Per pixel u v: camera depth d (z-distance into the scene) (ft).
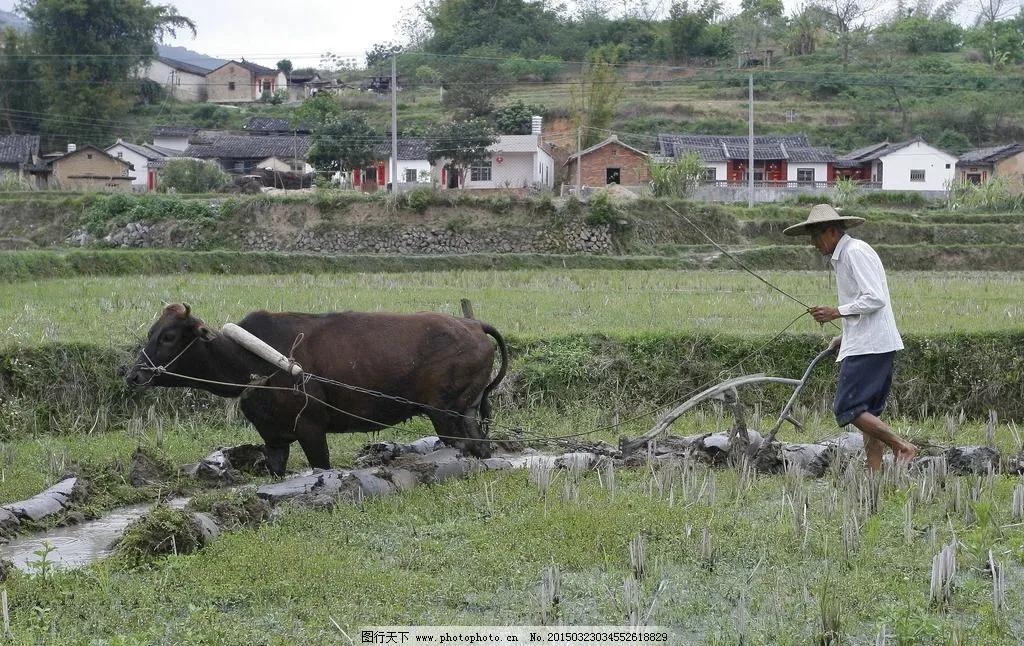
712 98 388.98
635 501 39.65
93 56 342.85
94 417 57.47
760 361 64.69
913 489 39.91
